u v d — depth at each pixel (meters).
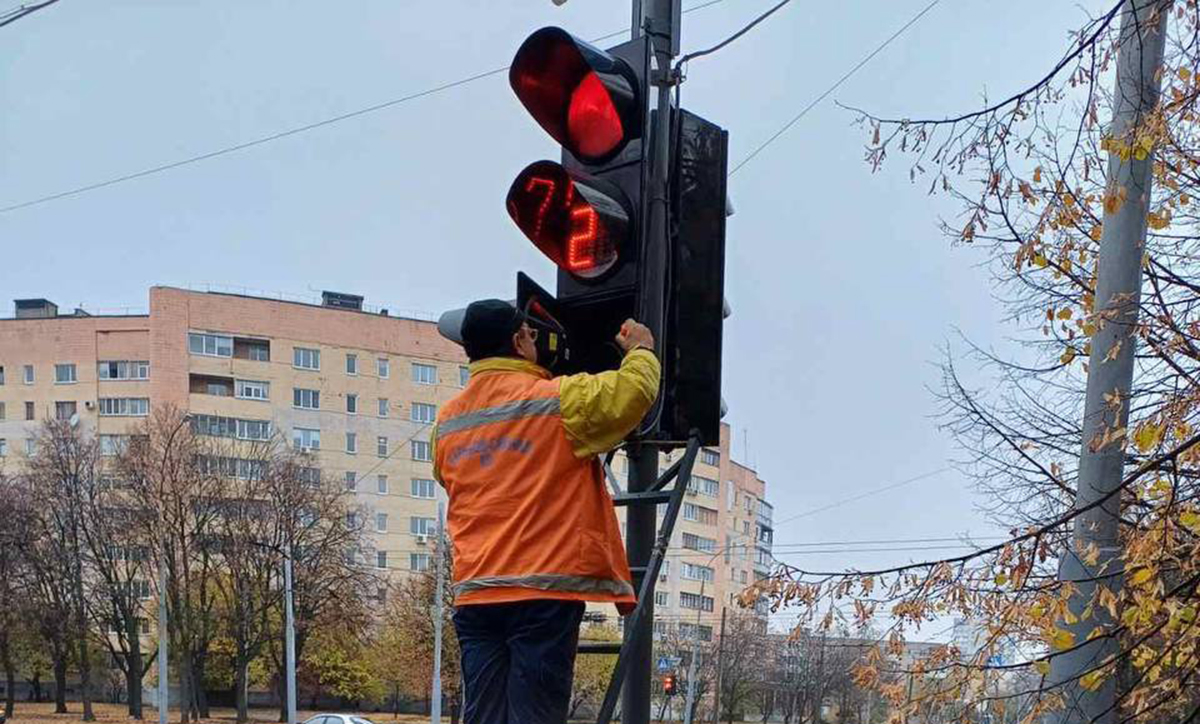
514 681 2.90
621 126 3.62
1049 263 6.07
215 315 62.91
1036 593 5.29
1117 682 5.25
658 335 3.59
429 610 46.78
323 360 65.00
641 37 3.85
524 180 3.62
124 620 48.00
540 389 3.06
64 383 63.47
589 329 3.83
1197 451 5.10
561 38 3.55
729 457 82.38
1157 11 4.41
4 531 44.97
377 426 65.88
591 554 2.96
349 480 64.69
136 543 44.69
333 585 46.16
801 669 55.03
